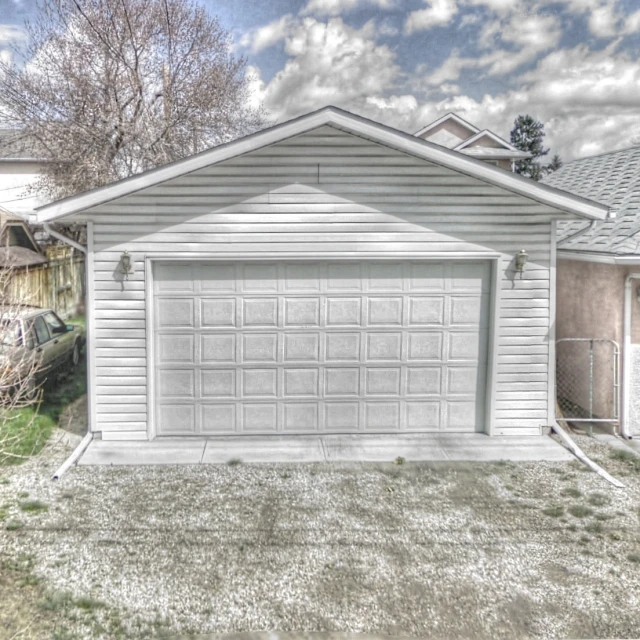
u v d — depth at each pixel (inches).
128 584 198.8
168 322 329.1
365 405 341.4
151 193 315.6
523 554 220.8
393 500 264.7
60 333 453.4
